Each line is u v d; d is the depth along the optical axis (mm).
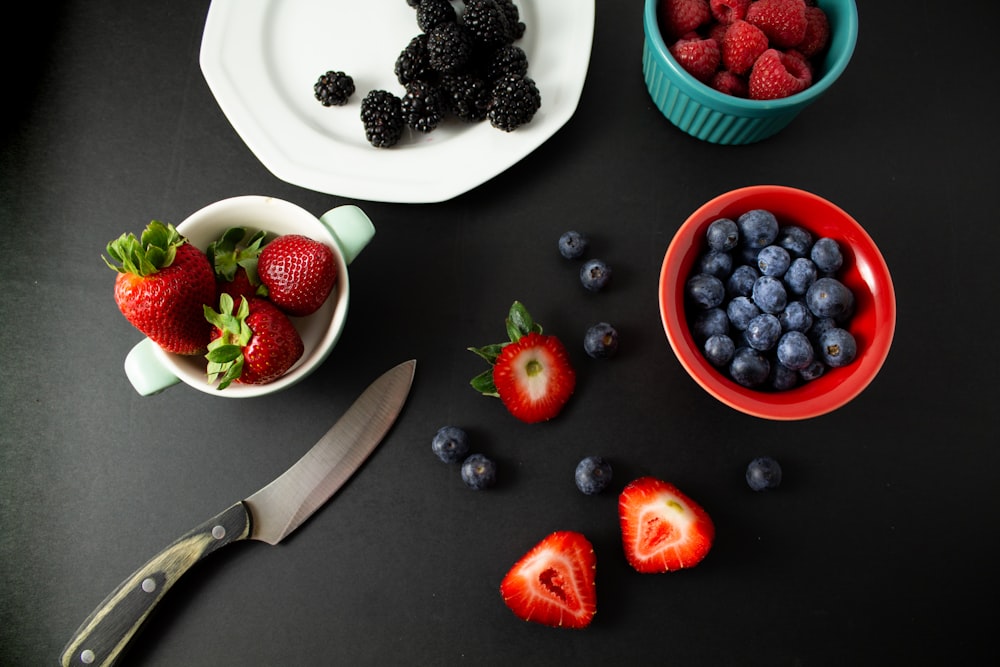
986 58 1159
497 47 1061
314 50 1130
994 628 1015
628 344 1072
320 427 1050
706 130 1091
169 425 1052
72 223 1107
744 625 1011
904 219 1116
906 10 1169
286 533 1010
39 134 1131
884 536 1035
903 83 1150
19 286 1088
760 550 1030
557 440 1049
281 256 902
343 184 1051
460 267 1093
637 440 1050
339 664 1001
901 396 1068
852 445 1055
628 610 1012
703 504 1040
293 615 1008
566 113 1072
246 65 1104
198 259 880
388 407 1039
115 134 1132
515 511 1032
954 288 1100
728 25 1017
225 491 1037
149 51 1157
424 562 1021
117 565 1020
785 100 964
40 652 995
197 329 898
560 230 1105
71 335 1076
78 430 1051
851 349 902
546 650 1002
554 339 1009
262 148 1073
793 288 946
